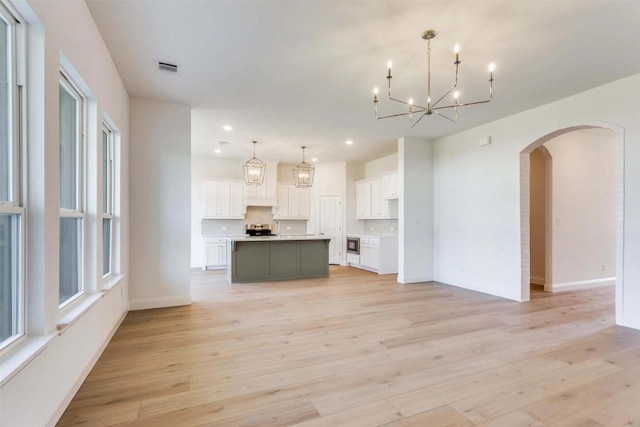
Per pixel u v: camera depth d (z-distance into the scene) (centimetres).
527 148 467
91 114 265
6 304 159
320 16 247
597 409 200
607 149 594
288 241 657
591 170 577
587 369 254
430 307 438
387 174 757
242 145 686
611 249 596
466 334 333
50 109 176
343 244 877
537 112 446
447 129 561
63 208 230
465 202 566
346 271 764
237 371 251
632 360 270
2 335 156
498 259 504
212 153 768
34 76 168
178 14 246
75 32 214
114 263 359
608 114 369
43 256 170
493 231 512
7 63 159
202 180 806
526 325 362
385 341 313
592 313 409
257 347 299
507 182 490
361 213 862
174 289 440
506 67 329
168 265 435
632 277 351
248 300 477
